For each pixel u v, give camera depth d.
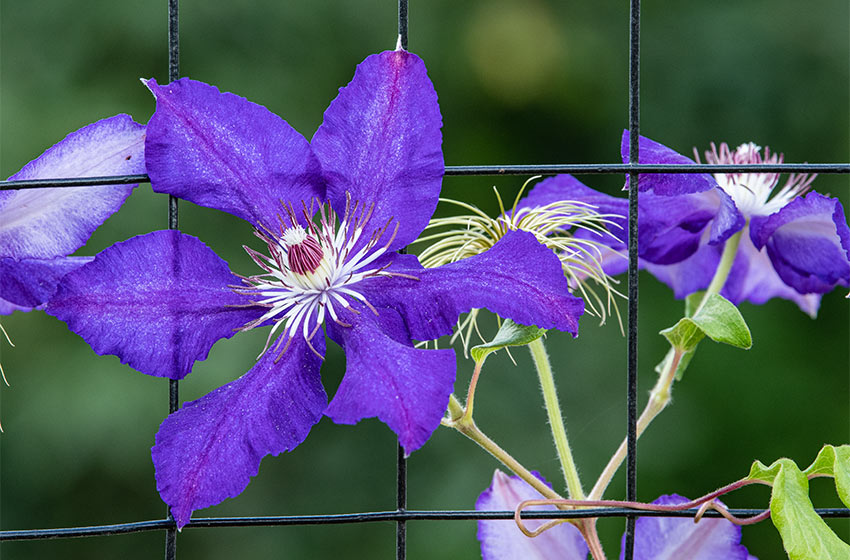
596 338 1.59
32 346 1.50
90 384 1.48
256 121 0.69
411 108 0.69
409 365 0.67
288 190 0.69
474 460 1.57
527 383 1.57
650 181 0.71
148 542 1.59
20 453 1.49
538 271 0.68
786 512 0.67
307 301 0.69
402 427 0.66
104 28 1.58
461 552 1.56
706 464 1.59
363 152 0.69
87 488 1.54
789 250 0.74
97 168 0.69
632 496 0.70
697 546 0.73
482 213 0.71
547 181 0.75
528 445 1.56
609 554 1.45
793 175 0.75
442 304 0.68
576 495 0.72
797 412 1.59
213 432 0.68
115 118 0.70
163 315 0.68
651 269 0.76
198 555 1.59
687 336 0.72
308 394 0.68
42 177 0.70
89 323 0.68
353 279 0.69
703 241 0.75
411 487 1.58
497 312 0.68
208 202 0.69
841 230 0.71
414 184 0.69
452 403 0.71
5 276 0.70
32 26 1.57
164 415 1.49
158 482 0.67
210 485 0.67
